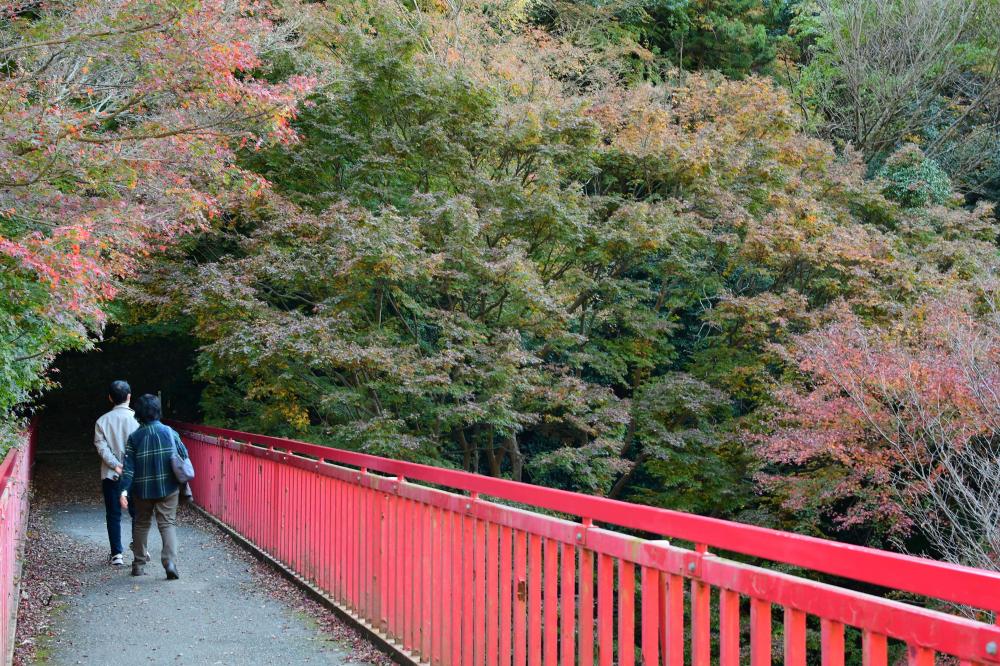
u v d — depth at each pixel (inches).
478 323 407.2
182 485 250.8
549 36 685.9
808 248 439.5
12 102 214.8
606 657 109.7
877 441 312.3
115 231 224.8
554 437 490.9
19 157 217.3
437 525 161.6
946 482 288.4
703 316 455.5
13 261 201.9
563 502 121.0
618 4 829.2
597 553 114.5
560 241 443.8
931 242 518.3
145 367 754.2
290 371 374.3
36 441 650.2
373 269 358.3
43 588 228.8
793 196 507.5
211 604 217.3
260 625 198.1
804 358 347.9
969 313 353.1
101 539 323.3
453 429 448.5
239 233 454.0
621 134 508.4
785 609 82.1
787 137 569.0
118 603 216.7
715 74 726.5
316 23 459.8
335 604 208.5
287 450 269.1
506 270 378.0
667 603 99.0
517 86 553.9
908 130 810.2
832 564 76.6
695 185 488.1
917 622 68.1
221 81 230.5
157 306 383.2
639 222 424.2
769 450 335.0
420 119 445.1
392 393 395.2
